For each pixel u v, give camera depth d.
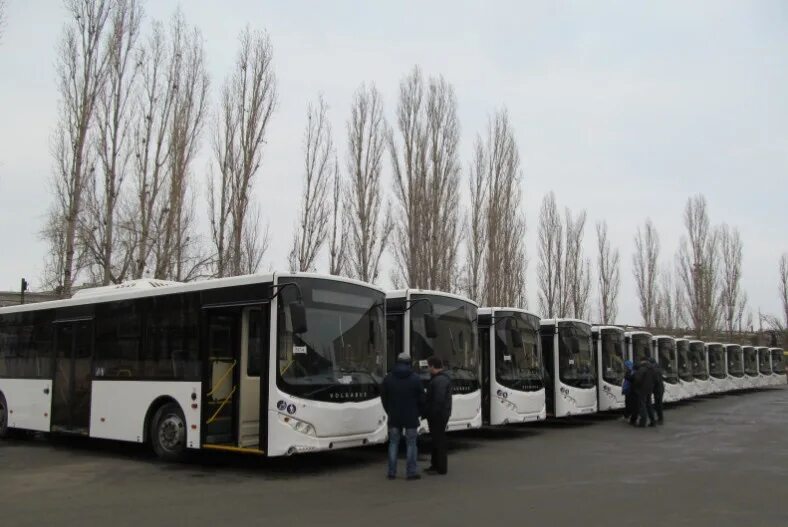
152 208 24.03
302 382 10.96
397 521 7.85
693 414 25.20
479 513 8.26
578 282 44.94
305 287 11.36
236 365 11.95
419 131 31.34
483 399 16.81
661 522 7.76
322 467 12.23
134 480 10.90
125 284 14.52
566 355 19.78
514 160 35.72
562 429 19.73
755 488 9.98
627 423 21.64
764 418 23.31
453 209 31.81
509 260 35.34
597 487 10.06
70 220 22.83
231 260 25.30
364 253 29.30
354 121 30.16
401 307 14.39
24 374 15.91
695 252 54.16
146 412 12.79
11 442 16.27
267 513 8.36
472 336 15.32
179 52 25.05
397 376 10.96
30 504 9.04
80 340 14.54
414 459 10.88
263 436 10.79
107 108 23.67
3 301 37.53
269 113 26.19
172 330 12.61
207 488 10.15
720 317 56.19
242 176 25.66
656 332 50.25
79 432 14.17
